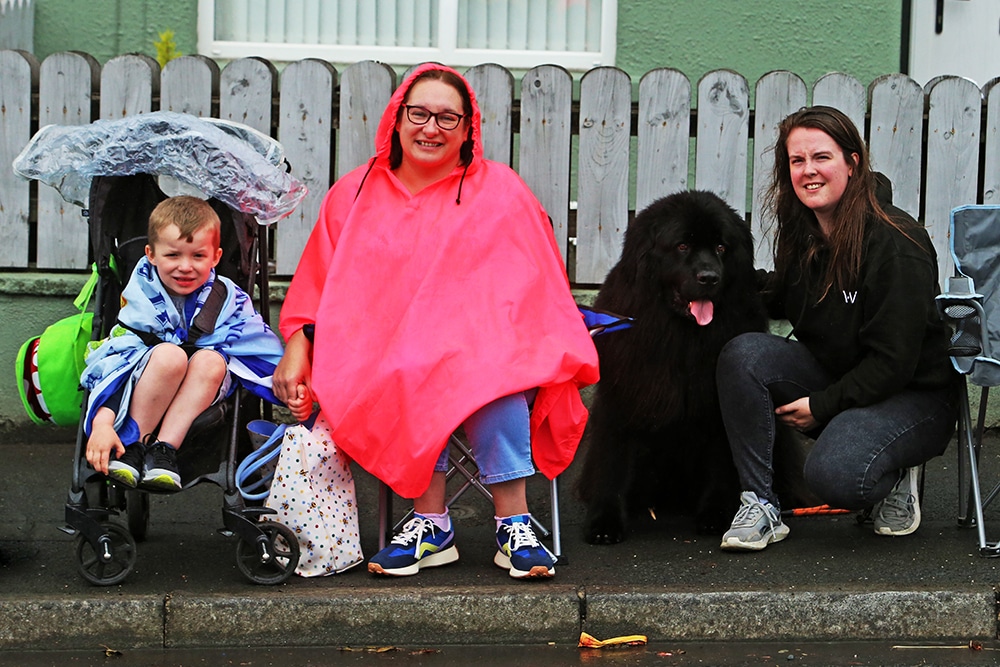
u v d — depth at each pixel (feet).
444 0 21.68
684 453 13.88
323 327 12.09
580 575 11.94
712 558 12.53
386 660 10.82
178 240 11.75
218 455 12.09
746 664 10.69
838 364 12.99
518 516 11.96
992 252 12.89
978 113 17.30
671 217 13.12
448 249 12.21
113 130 12.35
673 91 17.31
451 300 12.04
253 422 12.42
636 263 13.37
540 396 12.01
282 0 21.70
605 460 13.60
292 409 12.16
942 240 17.56
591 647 11.12
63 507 14.38
